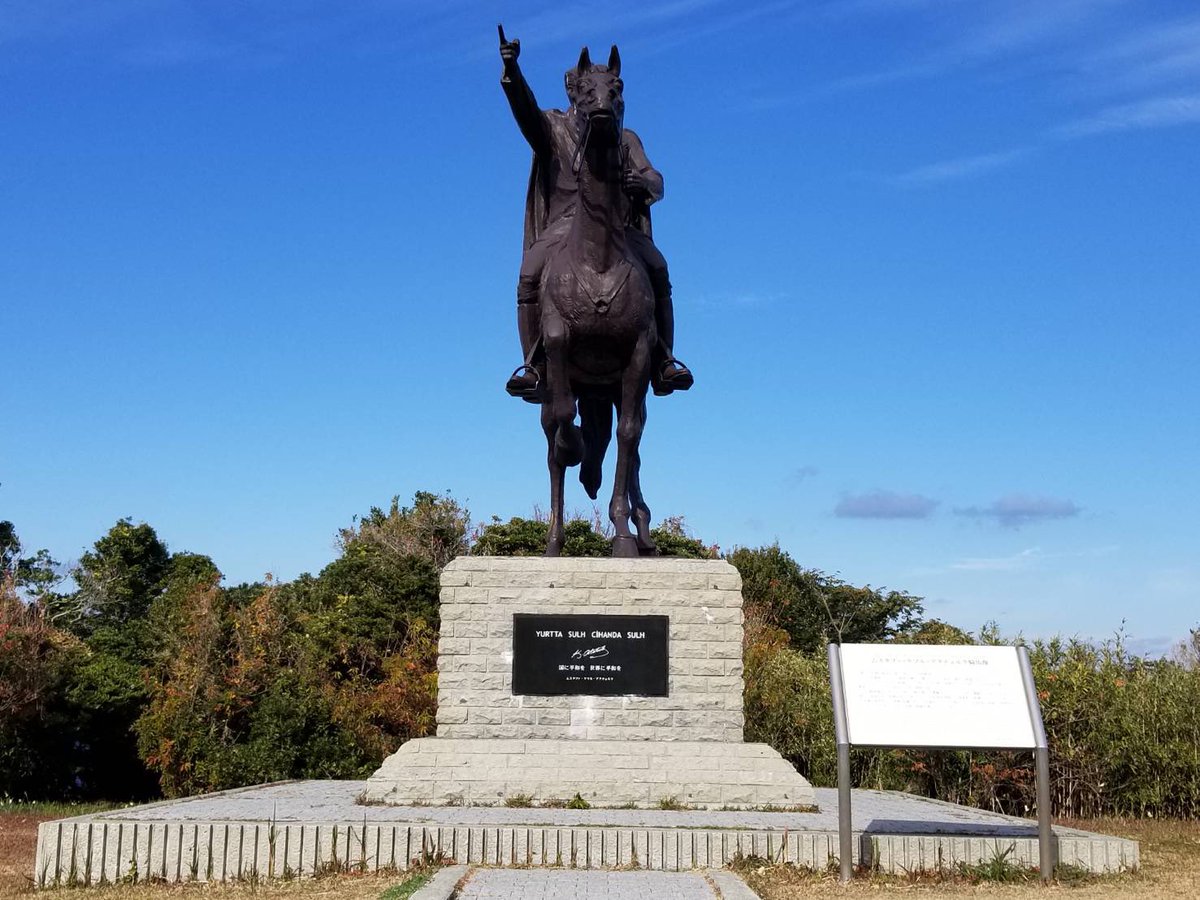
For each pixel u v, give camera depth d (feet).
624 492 43.37
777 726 58.34
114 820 31.04
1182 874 30.60
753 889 27.25
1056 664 56.65
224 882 29.22
